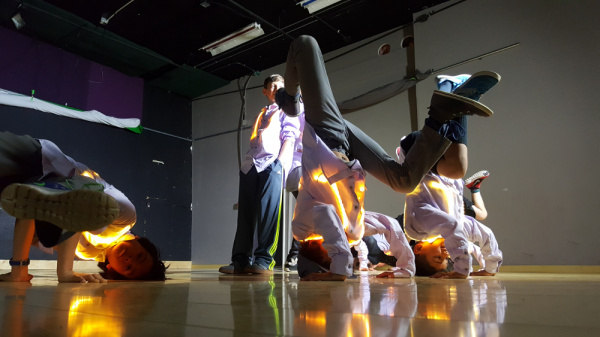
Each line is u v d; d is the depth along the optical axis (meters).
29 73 6.50
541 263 4.88
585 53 4.98
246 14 6.37
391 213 6.13
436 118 1.95
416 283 1.62
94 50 7.06
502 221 5.19
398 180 2.05
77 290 1.15
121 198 2.13
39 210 1.47
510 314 0.57
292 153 3.35
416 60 6.23
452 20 6.01
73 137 7.00
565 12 5.18
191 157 8.79
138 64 7.55
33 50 6.57
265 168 3.25
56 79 6.79
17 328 0.44
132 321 0.50
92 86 7.23
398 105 6.36
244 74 8.30
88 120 7.11
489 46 5.66
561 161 4.95
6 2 5.74
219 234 8.17
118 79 7.64
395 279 2.11
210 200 8.41
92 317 0.54
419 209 2.48
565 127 4.98
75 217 1.49
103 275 2.17
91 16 6.32
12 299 0.83
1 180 1.80
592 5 5.02
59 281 1.76
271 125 3.31
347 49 7.09
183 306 0.69
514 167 5.22
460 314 0.57
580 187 4.79
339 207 1.93
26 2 5.75
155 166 8.13
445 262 2.66
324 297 0.89
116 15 6.34
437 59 6.05
